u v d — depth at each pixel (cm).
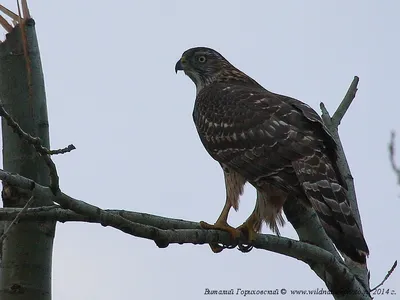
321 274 1109
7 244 952
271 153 1104
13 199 948
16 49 1039
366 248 952
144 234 827
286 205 1191
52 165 757
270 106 1166
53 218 817
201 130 1258
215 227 1066
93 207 798
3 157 1011
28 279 943
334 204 984
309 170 1033
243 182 1184
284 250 1045
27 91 1023
